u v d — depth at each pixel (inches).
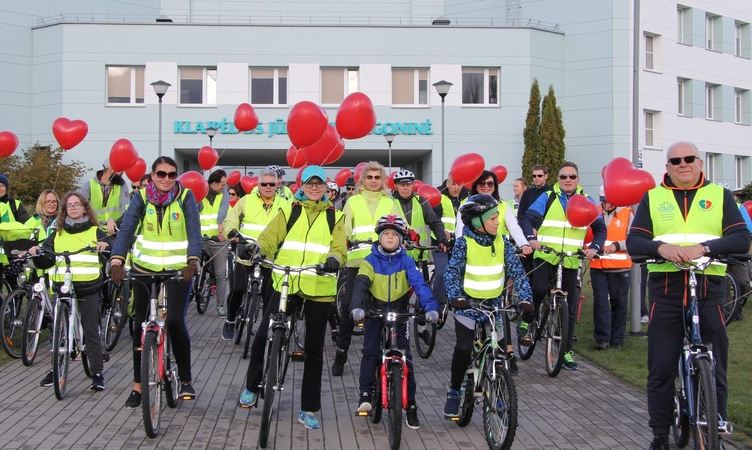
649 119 1279.5
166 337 243.8
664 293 204.2
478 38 1182.9
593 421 243.6
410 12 1365.7
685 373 200.4
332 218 232.5
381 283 235.9
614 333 365.1
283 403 263.6
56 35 1152.2
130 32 1152.8
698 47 1343.5
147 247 241.8
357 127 302.2
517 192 529.7
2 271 385.7
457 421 237.5
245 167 1333.7
